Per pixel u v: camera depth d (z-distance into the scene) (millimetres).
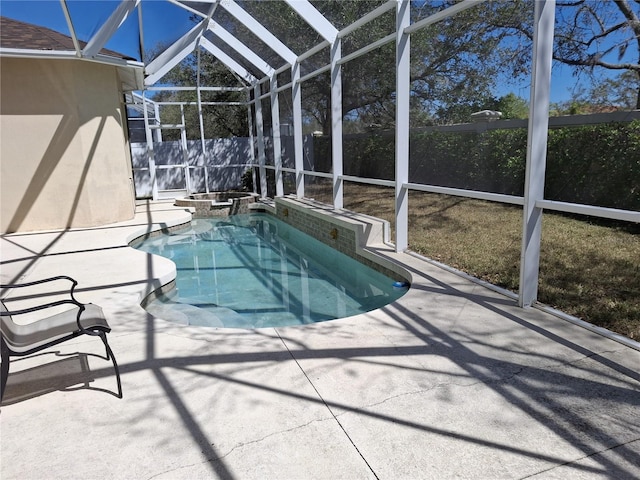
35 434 2129
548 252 4801
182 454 1956
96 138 7719
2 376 2361
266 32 8141
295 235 8711
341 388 2438
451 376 2516
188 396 2406
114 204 8156
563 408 2184
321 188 9070
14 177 7277
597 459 1836
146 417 2232
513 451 1902
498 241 5664
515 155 5484
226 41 9352
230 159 14750
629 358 2633
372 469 1829
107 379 2623
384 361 2719
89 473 1864
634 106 4180
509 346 2846
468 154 6102
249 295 5246
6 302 4113
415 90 6863
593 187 4738
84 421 2219
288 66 8703
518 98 5258
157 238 8445
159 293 4895
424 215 7281
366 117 7668
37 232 7367
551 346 2822
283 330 3252
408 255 5246
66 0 5289
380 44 5387
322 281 5805
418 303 3668
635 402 2207
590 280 4016
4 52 6465
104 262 5438
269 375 2598
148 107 15141
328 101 8430
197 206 11031
